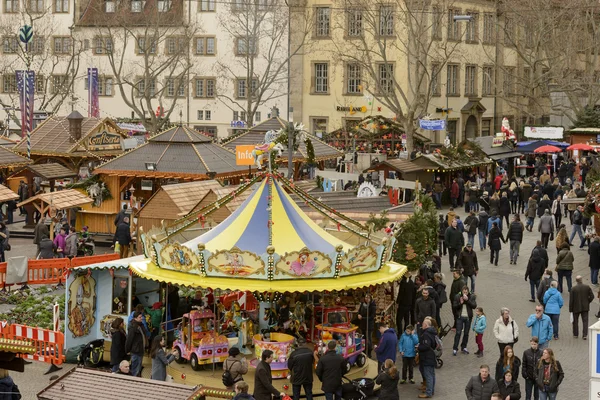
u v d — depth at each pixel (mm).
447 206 69188
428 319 29406
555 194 61469
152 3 107562
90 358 31312
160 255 29953
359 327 31812
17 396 25484
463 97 107125
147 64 91062
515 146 81375
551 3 98938
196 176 54406
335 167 83562
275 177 30766
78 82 109938
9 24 104562
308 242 29641
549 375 27312
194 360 29391
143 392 21281
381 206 42375
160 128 92250
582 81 94500
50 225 49594
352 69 102688
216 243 29531
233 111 106312
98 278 32000
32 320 35125
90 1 109312
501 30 110688
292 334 30000
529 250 51906
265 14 96625
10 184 62594
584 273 46719
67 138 66812
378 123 88062
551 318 35438
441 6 97562
